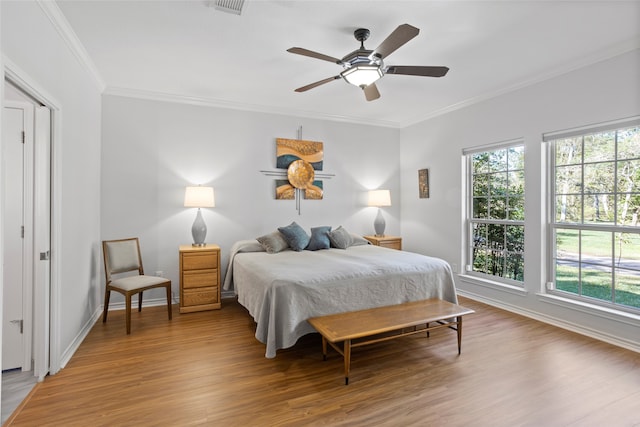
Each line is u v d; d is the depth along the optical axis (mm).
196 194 3842
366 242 4633
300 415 1875
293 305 2533
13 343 2342
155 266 4008
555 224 3395
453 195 4504
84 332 2994
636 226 2811
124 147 3850
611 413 1895
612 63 2842
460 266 4410
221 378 2281
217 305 3818
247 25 2467
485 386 2174
